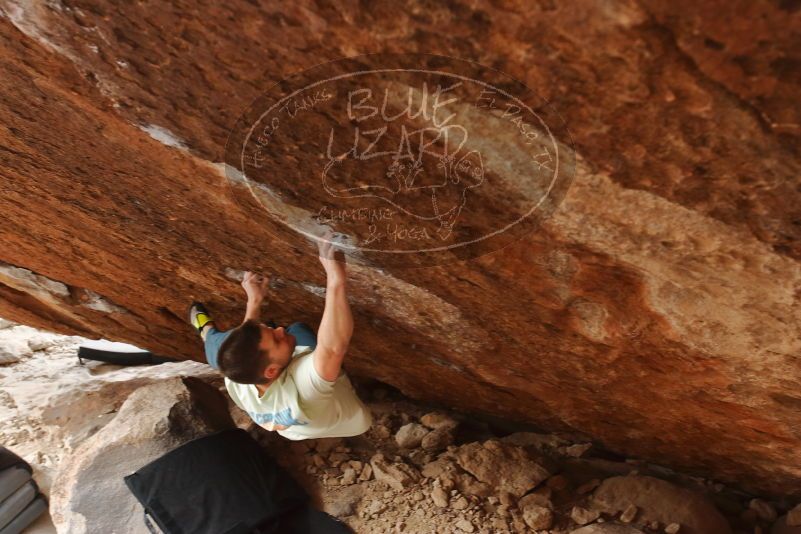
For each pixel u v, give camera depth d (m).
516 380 3.82
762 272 2.04
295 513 4.14
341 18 1.52
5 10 1.89
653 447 4.16
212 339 3.35
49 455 5.21
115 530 4.08
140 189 2.84
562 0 1.33
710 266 2.10
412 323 3.50
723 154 1.62
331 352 2.69
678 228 1.96
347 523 4.03
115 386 6.02
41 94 2.32
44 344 7.11
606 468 4.50
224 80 1.86
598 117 1.61
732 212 1.82
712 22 1.29
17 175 3.10
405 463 4.36
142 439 4.49
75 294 4.61
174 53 1.83
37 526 4.72
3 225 3.79
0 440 5.39
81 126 2.44
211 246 3.20
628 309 2.58
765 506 4.12
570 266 2.40
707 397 3.10
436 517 3.92
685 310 2.43
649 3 1.28
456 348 3.64
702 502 3.87
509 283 2.67
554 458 4.59
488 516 3.89
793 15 1.23
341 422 3.05
